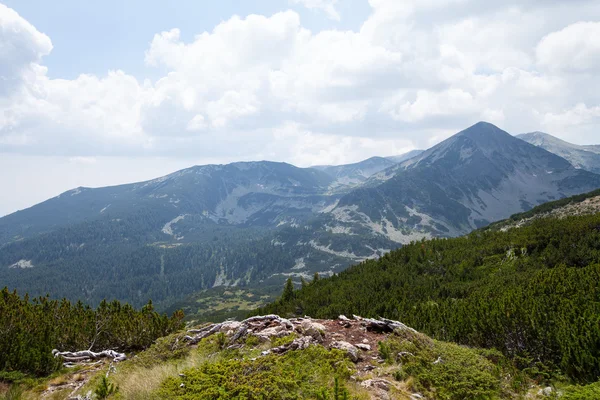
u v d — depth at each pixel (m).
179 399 9.18
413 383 11.21
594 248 44.22
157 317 21.70
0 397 12.58
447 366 12.36
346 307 47.03
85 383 13.49
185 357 14.46
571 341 12.84
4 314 17.27
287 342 13.40
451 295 44.75
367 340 14.50
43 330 18.55
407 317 28.48
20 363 14.62
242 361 11.71
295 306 60.62
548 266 46.06
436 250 77.56
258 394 9.27
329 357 12.22
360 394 9.73
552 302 18.11
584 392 9.90
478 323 17.19
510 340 15.13
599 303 16.42
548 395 11.16
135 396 10.34
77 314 24.14
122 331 20.75
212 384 9.81
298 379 10.34
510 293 21.09
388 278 63.41
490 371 12.59
